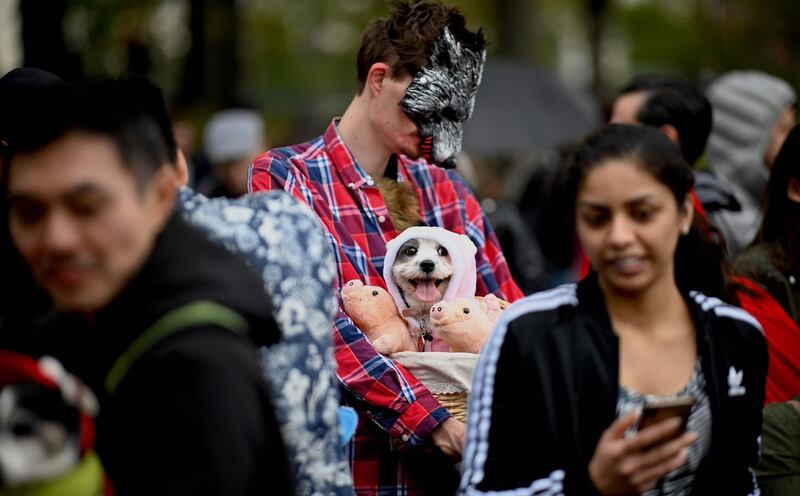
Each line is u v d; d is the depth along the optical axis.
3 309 4.38
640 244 4.52
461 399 6.20
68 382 3.51
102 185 3.73
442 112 6.65
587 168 4.55
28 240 3.80
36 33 13.95
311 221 4.80
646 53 41.09
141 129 3.91
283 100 42.72
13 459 3.48
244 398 3.69
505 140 17.00
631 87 8.59
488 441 4.62
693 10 39.31
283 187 6.63
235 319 3.80
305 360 4.60
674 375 4.66
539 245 13.84
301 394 4.57
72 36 20.03
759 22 27.19
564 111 17.81
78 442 3.56
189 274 3.83
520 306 4.68
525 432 4.61
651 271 4.55
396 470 6.41
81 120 3.77
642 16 40.88
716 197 8.50
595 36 34.59
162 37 25.08
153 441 3.64
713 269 5.04
